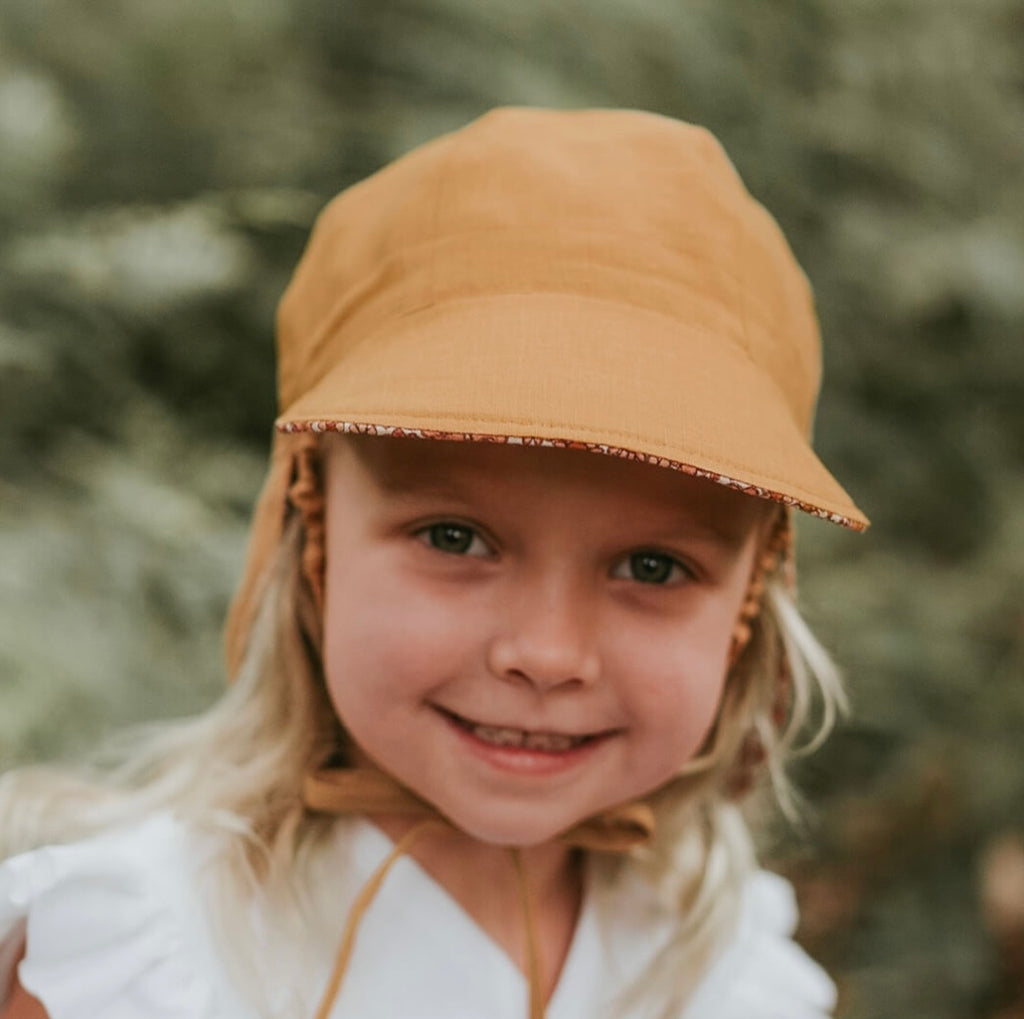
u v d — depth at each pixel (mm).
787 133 2975
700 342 835
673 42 2754
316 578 953
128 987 864
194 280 2105
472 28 2652
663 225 864
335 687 885
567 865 1044
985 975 2568
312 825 975
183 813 974
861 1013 2486
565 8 2660
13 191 2262
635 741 880
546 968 998
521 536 827
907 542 3123
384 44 2703
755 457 786
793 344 925
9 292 2141
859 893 2693
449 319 832
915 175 3119
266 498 1019
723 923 1096
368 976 918
